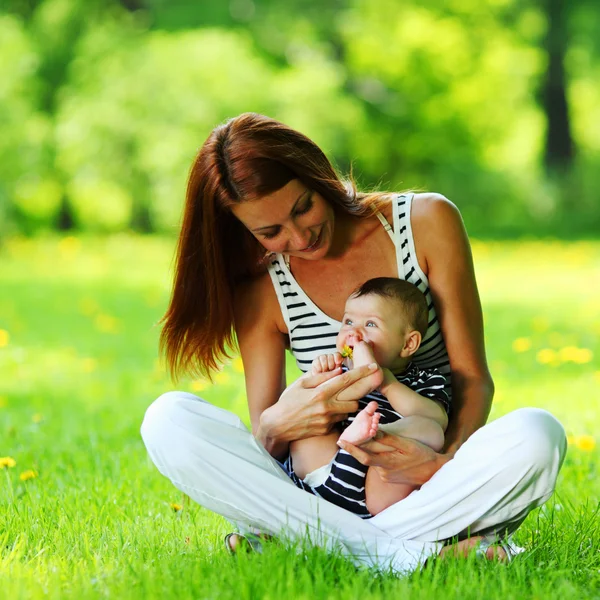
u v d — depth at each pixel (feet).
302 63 107.65
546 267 76.23
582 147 133.59
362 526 14.79
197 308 16.46
